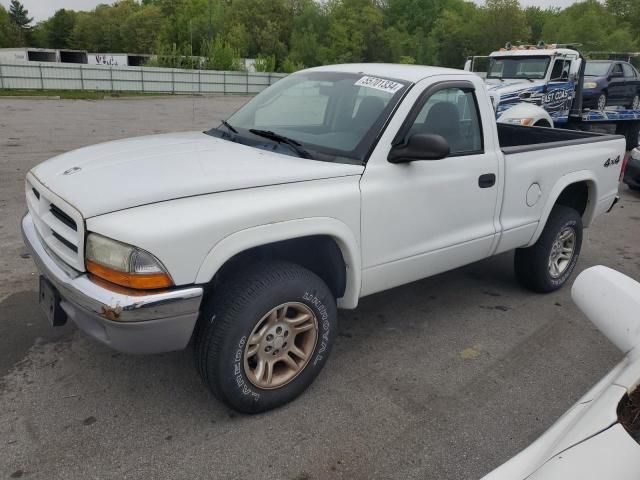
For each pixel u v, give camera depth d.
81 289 2.47
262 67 50.12
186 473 2.55
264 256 3.09
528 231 4.32
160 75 36.12
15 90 31.56
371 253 3.23
